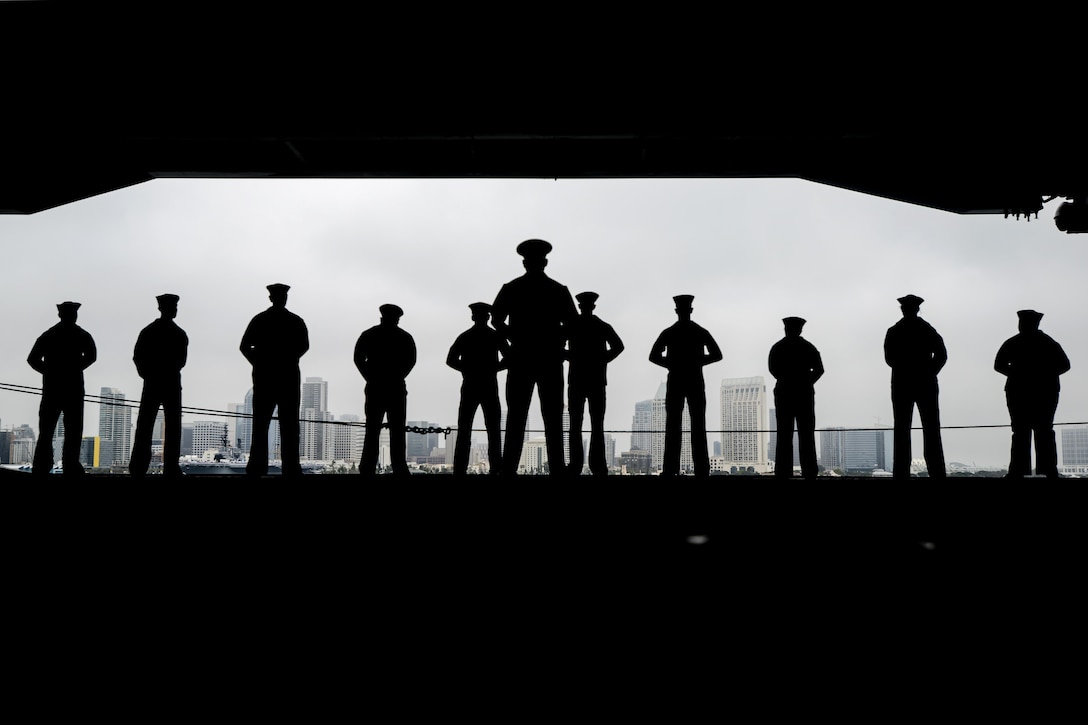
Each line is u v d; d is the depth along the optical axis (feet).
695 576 25.25
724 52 36.86
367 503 27.04
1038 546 25.81
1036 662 22.61
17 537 27.04
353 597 26.03
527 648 23.98
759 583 25.07
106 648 24.70
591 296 35.09
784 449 36.09
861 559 25.49
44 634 25.36
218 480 32.45
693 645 23.71
